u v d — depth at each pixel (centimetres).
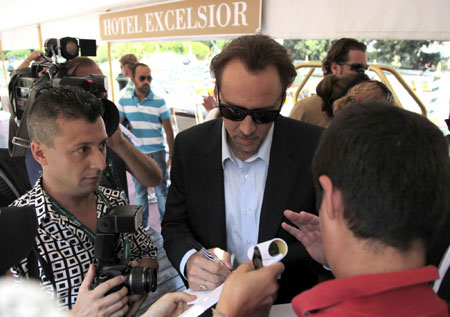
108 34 409
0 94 999
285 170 113
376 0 190
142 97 325
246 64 88
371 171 47
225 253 106
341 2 204
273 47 92
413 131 48
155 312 89
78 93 95
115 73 629
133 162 148
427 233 50
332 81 185
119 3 361
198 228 120
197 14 282
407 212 47
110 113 125
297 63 277
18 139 113
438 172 47
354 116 52
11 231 50
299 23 225
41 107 90
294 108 248
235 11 253
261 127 98
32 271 92
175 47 521
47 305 59
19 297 55
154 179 160
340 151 51
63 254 95
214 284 93
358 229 50
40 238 92
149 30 340
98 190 114
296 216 92
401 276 47
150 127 327
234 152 116
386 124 49
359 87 150
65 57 131
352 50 226
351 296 47
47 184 98
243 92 90
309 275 120
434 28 174
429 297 47
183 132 128
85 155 94
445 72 280
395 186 46
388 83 231
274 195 112
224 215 117
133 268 90
